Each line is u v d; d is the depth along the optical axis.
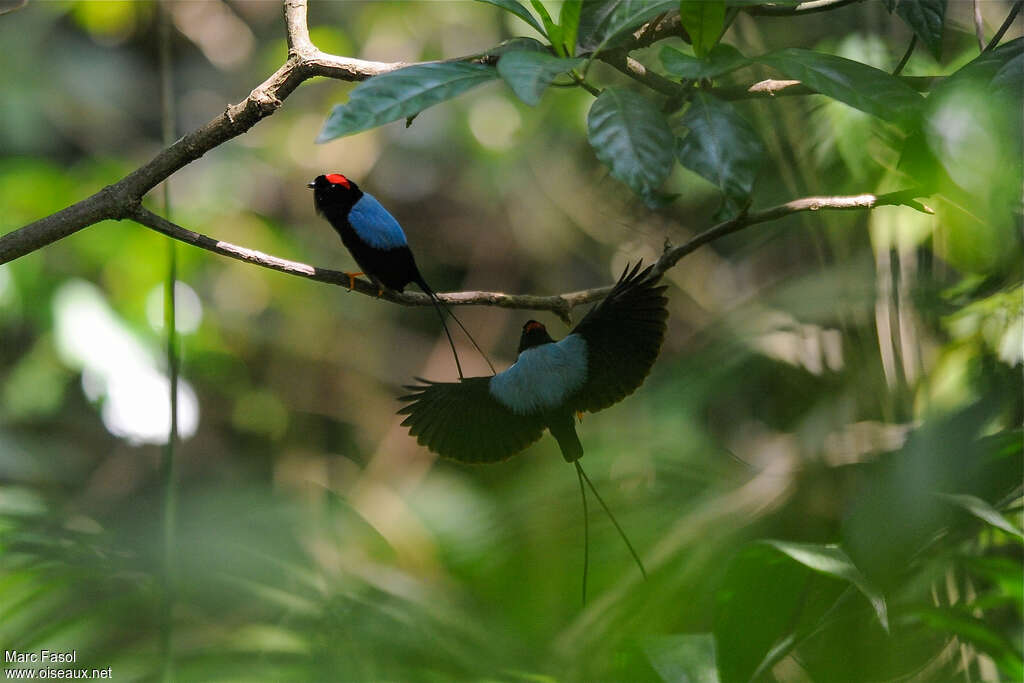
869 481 8.88
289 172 19.31
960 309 8.95
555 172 17.44
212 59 19.55
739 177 5.58
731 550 8.70
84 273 15.09
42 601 8.05
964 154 5.37
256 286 18.30
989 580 7.90
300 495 11.52
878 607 5.88
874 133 9.46
